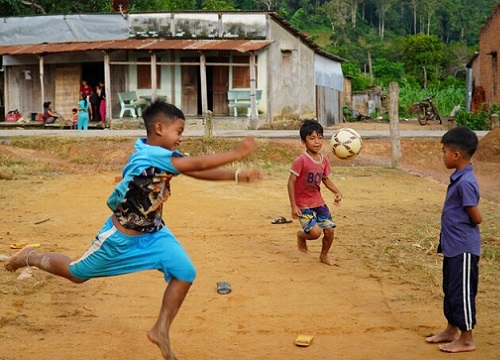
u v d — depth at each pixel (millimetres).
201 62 25297
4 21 28062
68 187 12672
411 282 6406
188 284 4160
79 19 27234
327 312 5578
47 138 17812
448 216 4785
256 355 4668
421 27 105438
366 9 108562
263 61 26359
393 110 16062
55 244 7973
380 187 13000
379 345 4844
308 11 98438
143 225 4164
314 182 7008
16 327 5180
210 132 17297
